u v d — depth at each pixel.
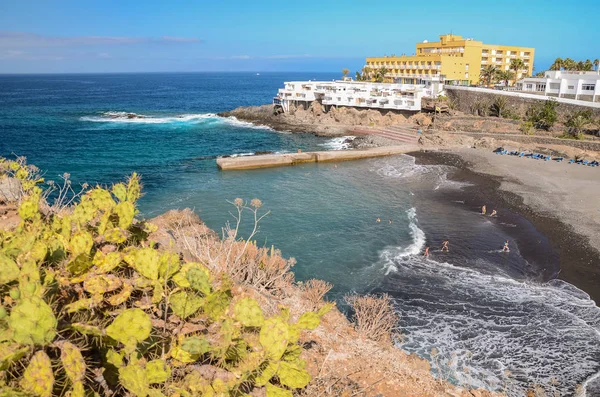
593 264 25.39
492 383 14.41
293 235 29.17
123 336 4.34
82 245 5.77
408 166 53.09
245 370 5.10
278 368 5.46
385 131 74.31
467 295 21.00
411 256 25.95
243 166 51.38
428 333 17.55
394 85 88.12
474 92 79.38
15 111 110.94
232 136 75.25
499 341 17.06
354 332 10.78
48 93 189.62
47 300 4.59
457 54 100.25
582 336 17.52
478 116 74.75
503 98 73.62
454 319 18.70
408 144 64.31
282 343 5.41
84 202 7.44
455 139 63.72
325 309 6.74
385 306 15.69
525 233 30.55
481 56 102.75
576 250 27.41
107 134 75.75
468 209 36.12
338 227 30.94
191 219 19.03
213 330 5.65
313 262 24.78
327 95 87.06
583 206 35.91
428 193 40.88
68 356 3.75
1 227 8.31
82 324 4.20
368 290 21.39
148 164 53.25
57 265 5.75
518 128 67.06
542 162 51.97
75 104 134.25
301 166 53.31
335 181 45.59
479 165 52.00
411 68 105.44
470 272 23.80
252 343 5.64
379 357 9.32
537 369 15.39
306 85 94.00
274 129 82.44
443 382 9.36
